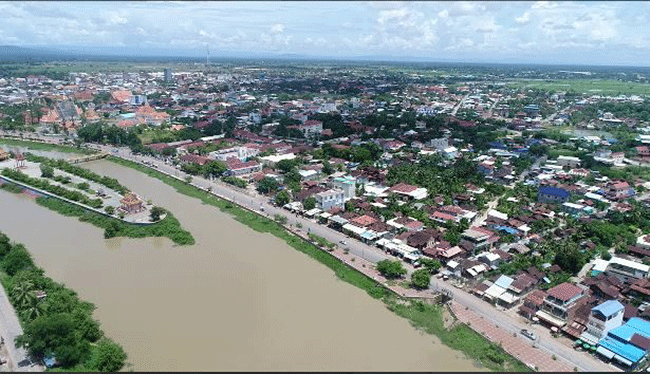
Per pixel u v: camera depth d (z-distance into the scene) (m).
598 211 181.12
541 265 135.75
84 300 115.25
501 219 167.38
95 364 92.19
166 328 104.31
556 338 104.81
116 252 145.75
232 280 127.88
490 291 121.38
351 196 196.50
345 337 103.00
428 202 187.75
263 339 100.88
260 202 195.38
